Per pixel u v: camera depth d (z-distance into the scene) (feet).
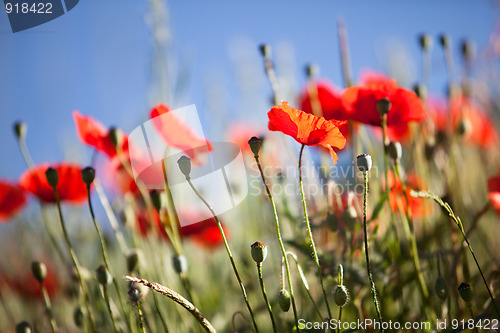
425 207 3.46
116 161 3.42
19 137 3.48
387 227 3.35
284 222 3.60
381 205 3.13
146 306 3.33
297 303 3.46
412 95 3.22
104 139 3.36
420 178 3.60
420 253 3.32
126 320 3.17
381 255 3.27
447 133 3.77
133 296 2.85
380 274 3.23
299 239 3.41
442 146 3.66
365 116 3.30
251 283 3.72
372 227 3.34
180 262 3.14
